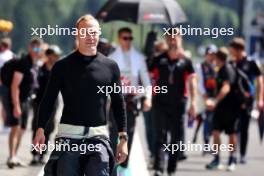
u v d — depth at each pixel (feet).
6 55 143.95
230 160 126.31
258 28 244.42
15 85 115.34
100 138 68.85
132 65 99.45
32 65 117.50
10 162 116.57
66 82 68.74
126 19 112.98
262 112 138.41
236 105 124.98
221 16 654.12
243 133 134.62
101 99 69.05
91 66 68.95
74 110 68.69
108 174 68.59
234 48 131.95
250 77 133.18
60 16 601.21
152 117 107.76
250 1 260.21
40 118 69.26
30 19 598.75
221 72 123.75
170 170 106.73
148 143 128.26
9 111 116.98
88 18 69.31
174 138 106.11
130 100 98.73
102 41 104.06
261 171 126.31
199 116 139.54
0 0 604.90
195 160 138.00
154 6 111.96
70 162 68.28
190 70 106.01
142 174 113.29
